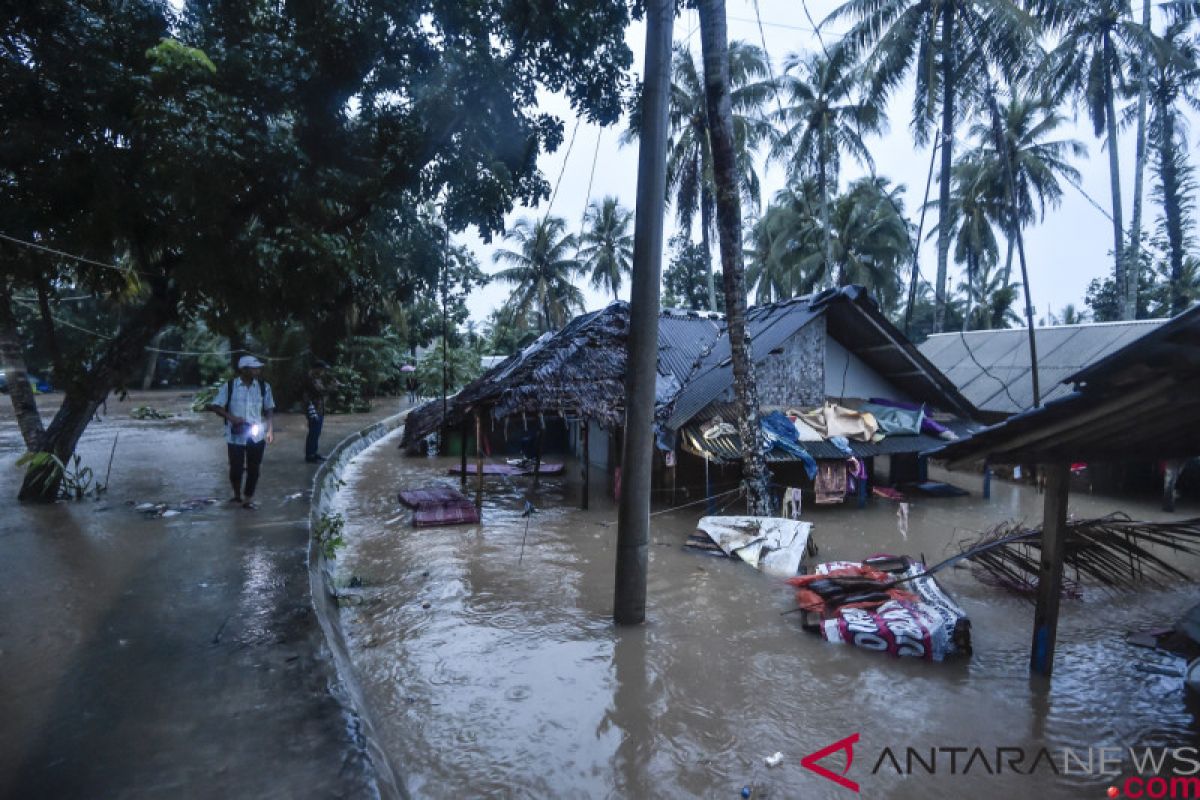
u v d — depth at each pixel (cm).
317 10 764
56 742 306
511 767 384
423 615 615
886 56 1975
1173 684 495
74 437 859
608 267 3469
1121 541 548
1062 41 2103
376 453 1669
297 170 750
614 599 622
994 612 645
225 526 718
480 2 787
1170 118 2238
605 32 862
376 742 354
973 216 2734
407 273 1055
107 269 828
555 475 1409
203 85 679
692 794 363
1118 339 1350
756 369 1122
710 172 2273
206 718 331
